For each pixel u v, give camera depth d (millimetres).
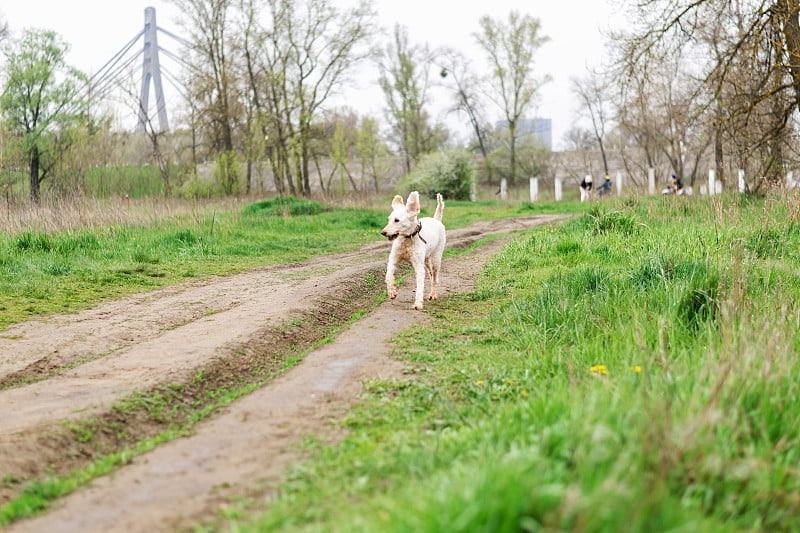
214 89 38656
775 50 18000
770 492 3740
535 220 25422
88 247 14281
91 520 3809
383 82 56594
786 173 19984
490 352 7207
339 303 9859
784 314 6488
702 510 3535
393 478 4043
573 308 8211
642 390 4477
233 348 7223
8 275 11430
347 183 58031
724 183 19969
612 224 14602
